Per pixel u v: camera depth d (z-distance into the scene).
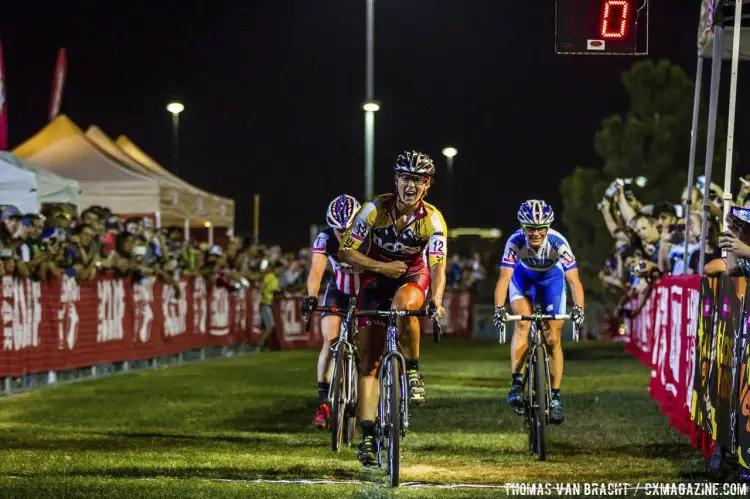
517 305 10.26
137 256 18.97
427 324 34.66
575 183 44.53
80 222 17.20
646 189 41.94
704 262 10.57
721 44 10.85
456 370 19.91
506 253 10.13
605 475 8.23
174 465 8.55
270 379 17.34
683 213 17.56
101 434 10.51
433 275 8.19
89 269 16.67
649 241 19.66
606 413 12.51
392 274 8.22
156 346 19.94
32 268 14.95
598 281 44.34
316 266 9.94
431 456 9.23
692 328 10.32
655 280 18.58
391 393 7.73
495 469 8.55
